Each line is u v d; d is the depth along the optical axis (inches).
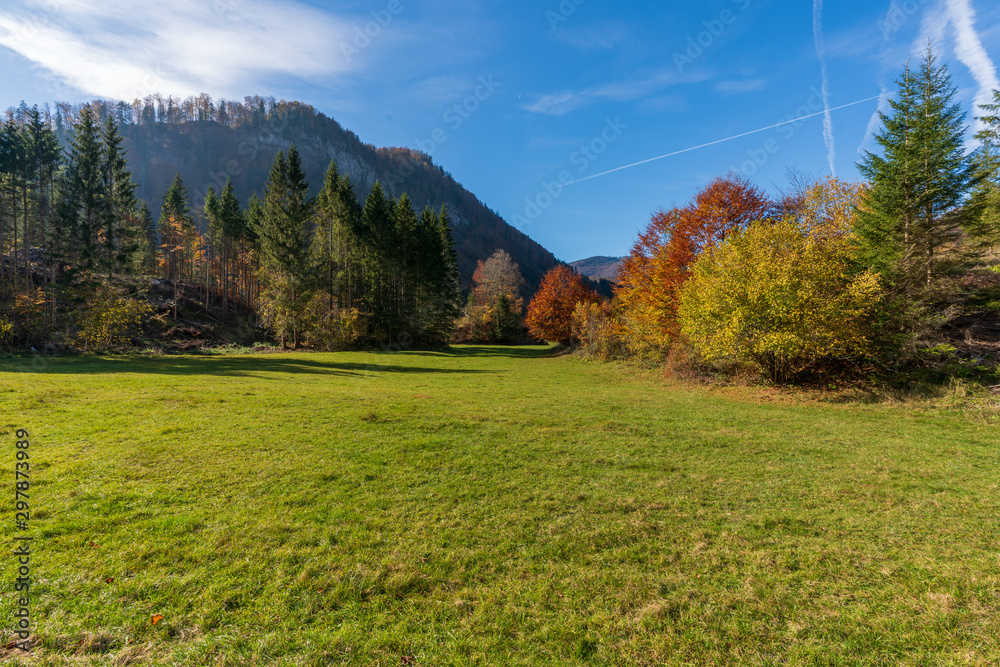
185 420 390.9
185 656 117.3
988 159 692.7
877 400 601.0
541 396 691.4
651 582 163.2
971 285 677.3
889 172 669.9
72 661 112.7
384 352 1726.1
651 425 466.3
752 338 716.7
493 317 2768.2
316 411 469.7
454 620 139.3
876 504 247.0
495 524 214.5
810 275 661.3
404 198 2094.0
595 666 119.8
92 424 358.6
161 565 162.7
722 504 246.7
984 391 542.6
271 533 192.9
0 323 1071.6
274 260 1617.9
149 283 1801.2
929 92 652.7
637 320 1167.6
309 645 124.2
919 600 150.7
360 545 186.9
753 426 465.1
